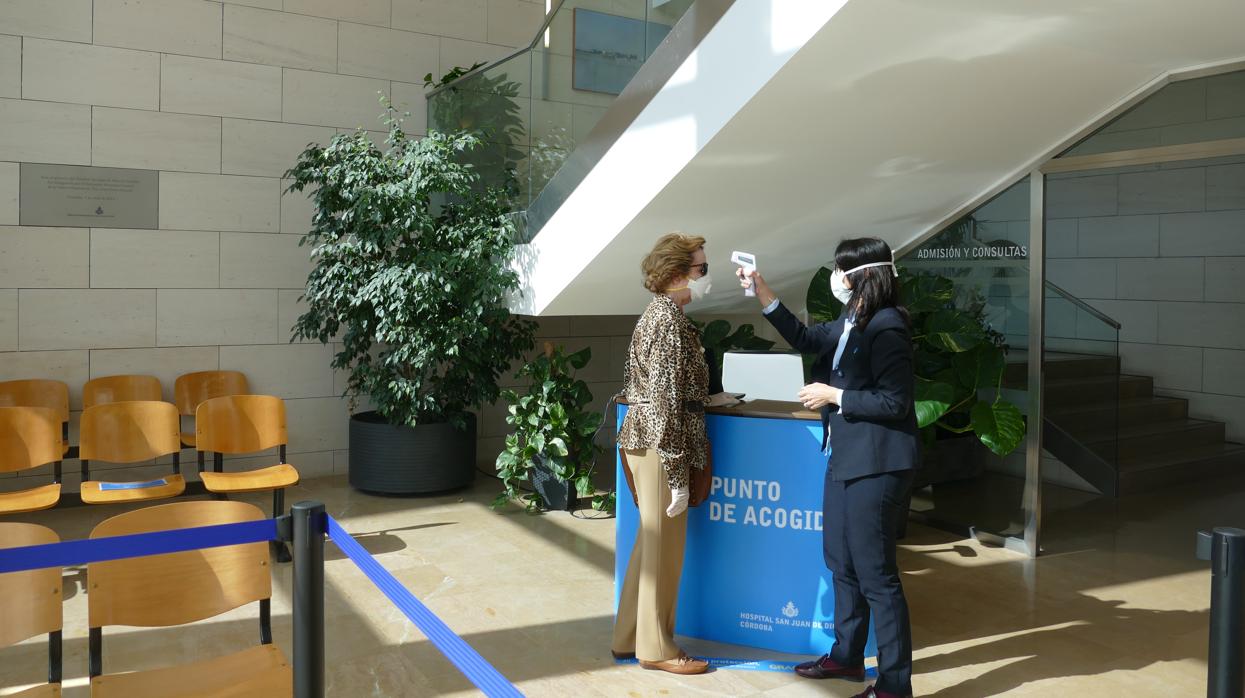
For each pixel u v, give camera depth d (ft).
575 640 13.92
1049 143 18.33
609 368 28.96
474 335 21.35
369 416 24.23
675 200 16.63
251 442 19.57
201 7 23.68
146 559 9.93
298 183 22.31
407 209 20.86
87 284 22.84
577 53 18.49
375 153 21.74
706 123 14.90
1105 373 23.67
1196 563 18.12
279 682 9.36
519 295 21.34
